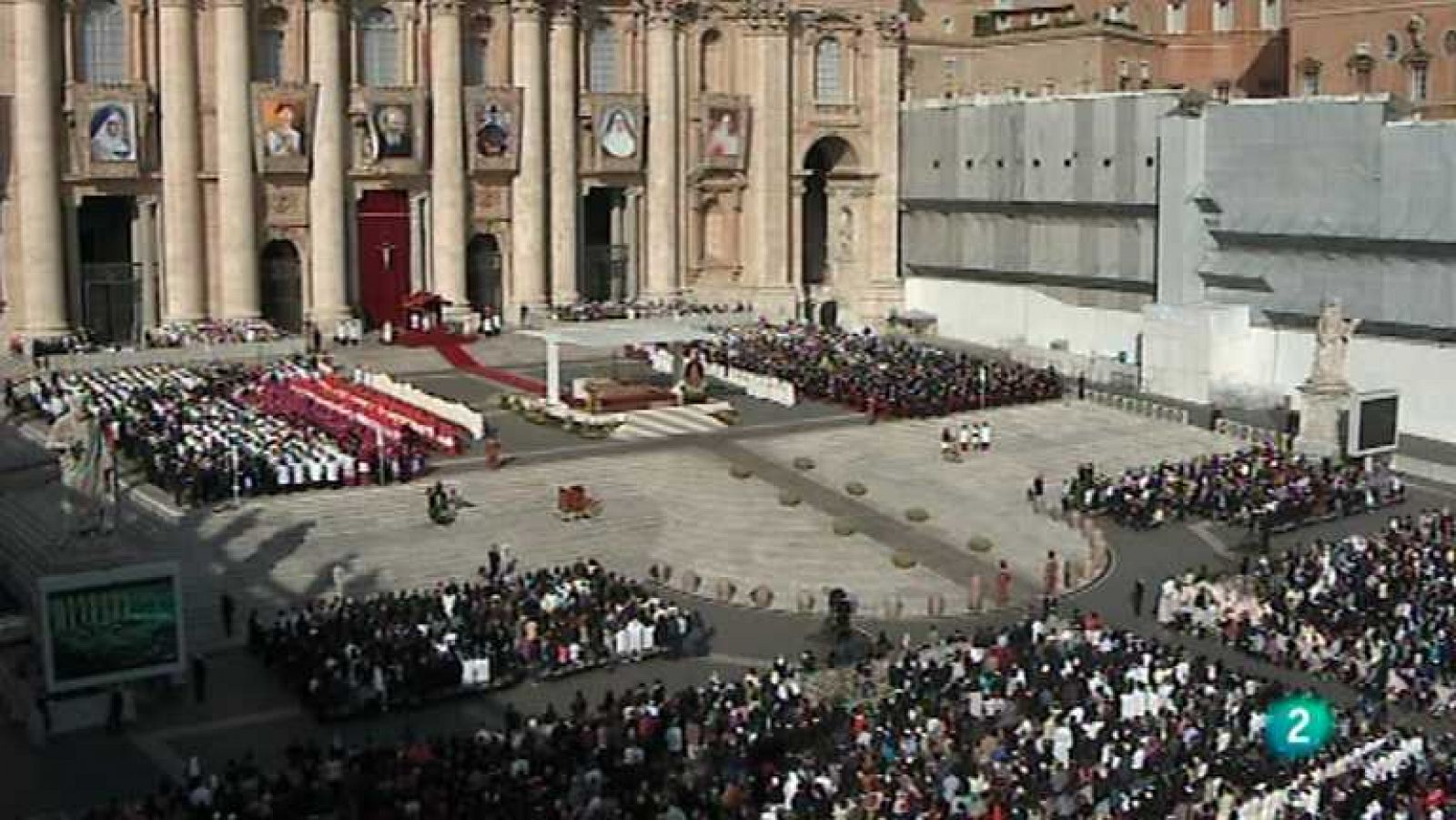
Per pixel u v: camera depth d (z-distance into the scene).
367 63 96.62
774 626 55.25
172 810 37.53
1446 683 48.03
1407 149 84.25
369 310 97.94
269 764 43.06
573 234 102.94
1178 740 41.97
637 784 38.72
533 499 65.25
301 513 61.09
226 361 86.44
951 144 109.25
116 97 87.81
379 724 45.97
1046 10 125.38
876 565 61.19
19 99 85.31
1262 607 54.19
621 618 51.38
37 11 84.88
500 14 99.75
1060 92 119.06
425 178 98.31
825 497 68.00
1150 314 91.12
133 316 91.38
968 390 82.25
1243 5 123.25
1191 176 94.00
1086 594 59.25
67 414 49.19
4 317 86.88
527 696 48.16
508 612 51.28
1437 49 102.75
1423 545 59.91
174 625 46.66
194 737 44.94
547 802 37.41
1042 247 104.38
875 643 52.66
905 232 114.25
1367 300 87.62
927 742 41.81
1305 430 78.94
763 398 84.06
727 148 107.38
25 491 62.59
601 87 104.88
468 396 83.00
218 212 92.31
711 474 69.50
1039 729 42.44
